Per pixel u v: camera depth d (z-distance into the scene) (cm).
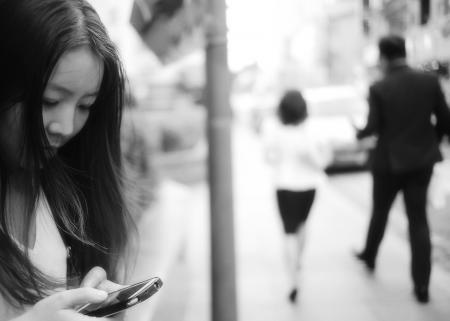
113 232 115
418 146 391
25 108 86
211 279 299
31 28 84
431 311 388
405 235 584
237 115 2944
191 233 668
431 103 393
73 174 113
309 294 441
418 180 396
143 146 672
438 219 547
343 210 746
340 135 1005
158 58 290
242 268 526
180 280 480
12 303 88
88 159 114
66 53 86
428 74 395
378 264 503
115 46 99
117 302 90
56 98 90
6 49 85
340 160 1009
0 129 90
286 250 443
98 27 92
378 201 449
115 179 116
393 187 424
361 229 646
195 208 815
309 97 1120
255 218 753
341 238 607
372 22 908
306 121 465
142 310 390
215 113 287
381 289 441
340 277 475
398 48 401
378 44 414
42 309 79
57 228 103
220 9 279
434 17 636
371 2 892
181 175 1029
